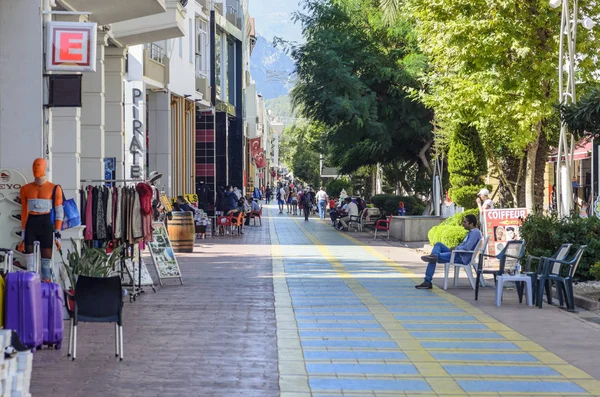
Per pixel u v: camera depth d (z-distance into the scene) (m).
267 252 26.16
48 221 11.89
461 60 22.58
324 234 36.56
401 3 30.28
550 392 8.34
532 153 23.31
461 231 24.62
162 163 33.34
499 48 22.00
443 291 16.23
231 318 12.76
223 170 43.81
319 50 38.03
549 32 22.27
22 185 12.48
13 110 13.03
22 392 7.14
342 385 8.55
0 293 9.29
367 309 13.76
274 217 56.12
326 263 22.20
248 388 8.34
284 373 9.05
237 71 53.78
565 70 22.34
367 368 9.35
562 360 9.83
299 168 106.06
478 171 26.91
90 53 13.08
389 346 10.61
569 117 15.12
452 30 22.14
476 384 8.66
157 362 9.52
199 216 33.16
